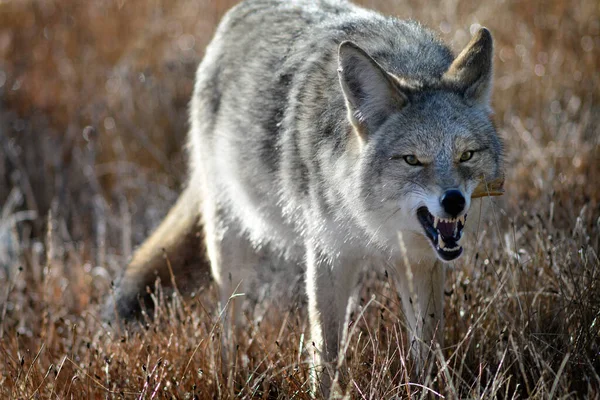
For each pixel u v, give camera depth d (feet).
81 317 36.52
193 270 36.70
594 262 29.78
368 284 34.50
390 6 58.23
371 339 26.48
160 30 60.44
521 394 26.71
